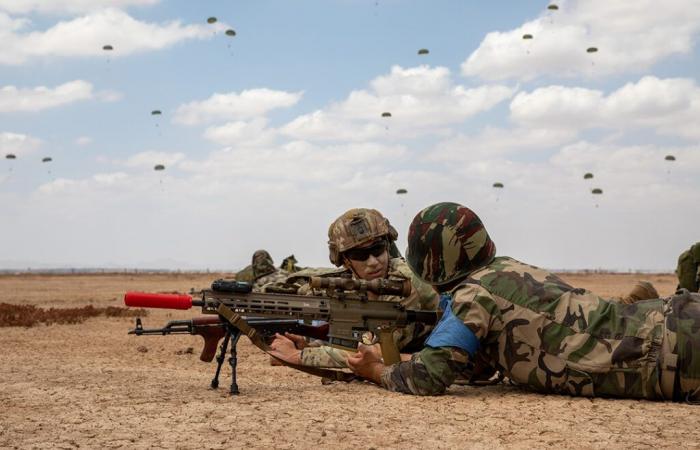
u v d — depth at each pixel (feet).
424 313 19.45
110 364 28.68
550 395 17.95
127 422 15.64
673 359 16.52
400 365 18.83
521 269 18.01
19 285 193.77
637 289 24.23
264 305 18.93
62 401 18.43
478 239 18.11
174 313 71.26
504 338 17.58
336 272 23.00
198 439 14.01
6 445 13.76
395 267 21.77
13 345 37.99
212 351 19.98
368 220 21.18
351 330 19.27
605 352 16.92
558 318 17.26
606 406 16.48
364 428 14.73
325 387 20.36
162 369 26.66
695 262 27.32
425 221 18.42
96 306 89.81
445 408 16.65
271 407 17.11
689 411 15.94
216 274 444.96
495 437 13.89
